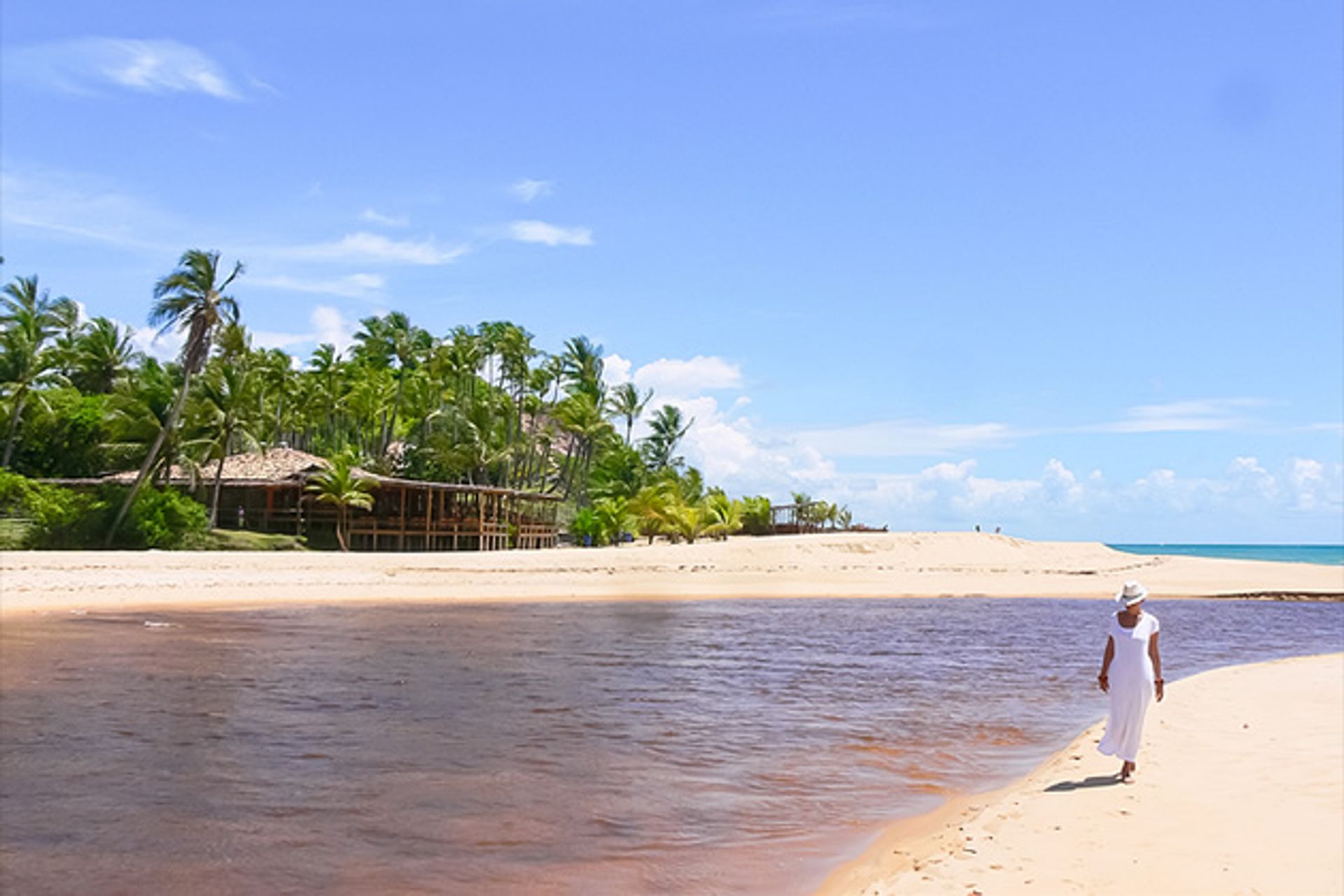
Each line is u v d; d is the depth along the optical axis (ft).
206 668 50.67
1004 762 32.53
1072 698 46.88
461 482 238.07
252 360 219.00
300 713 38.88
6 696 41.39
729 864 21.61
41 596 88.38
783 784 29.07
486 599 106.73
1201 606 127.85
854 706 43.45
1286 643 78.43
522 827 24.23
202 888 19.61
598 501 240.32
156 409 150.61
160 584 100.83
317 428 278.46
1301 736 34.14
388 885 19.98
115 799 26.07
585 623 82.79
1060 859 20.88
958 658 62.95
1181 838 22.34
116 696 41.83
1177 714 38.86
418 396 264.11
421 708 40.50
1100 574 178.50
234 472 175.52
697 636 74.02
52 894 19.17
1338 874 19.61
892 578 157.89
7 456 179.32
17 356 180.45
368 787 27.76
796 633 78.48
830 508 269.64
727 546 175.73
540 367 293.02
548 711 40.60
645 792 27.86
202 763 30.19
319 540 171.12
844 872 21.12
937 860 21.01
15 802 25.67
